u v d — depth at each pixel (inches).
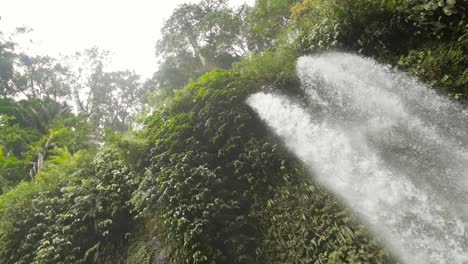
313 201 196.5
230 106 267.9
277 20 487.5
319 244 175.8
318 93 254.5
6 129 599.8
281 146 237.1
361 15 241.9
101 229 265.4
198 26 659.4
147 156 272.5
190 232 194.5
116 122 864.3
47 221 282.7
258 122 262.7
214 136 257.6
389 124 205.2
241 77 293.0
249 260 194.4
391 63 226.7
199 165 237.0
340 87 242.7
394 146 194.4
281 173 221.0
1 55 837.2
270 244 197.5
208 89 278.5
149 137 278.7
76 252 255.1
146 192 236.2
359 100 227.8
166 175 236.1
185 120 276.8
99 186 283.0
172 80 697.0
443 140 180.9
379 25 236.5
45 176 330.3
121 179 288.0
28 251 266.7
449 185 165.0
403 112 203.6
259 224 210.2
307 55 280.2
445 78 193.9
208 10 692.1
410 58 217.0
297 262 180.7
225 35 622.5
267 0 481.4
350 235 167.5
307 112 248.7
